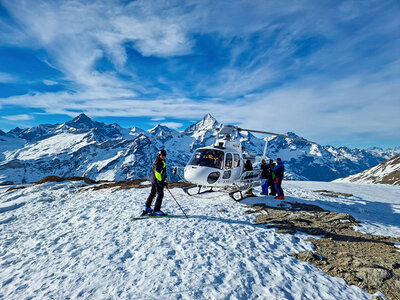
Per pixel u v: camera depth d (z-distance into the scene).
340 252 5.29
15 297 3.91
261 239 5.98
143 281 4.09
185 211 8.48
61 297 3.78
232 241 5.79
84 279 4.29
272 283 4.06
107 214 8.55
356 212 9.24
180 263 4.69
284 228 6.79
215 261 4.77
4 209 13.05
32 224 8.81
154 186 7.97
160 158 7.77
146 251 5.24
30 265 5.16
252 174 10.79
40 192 16.69
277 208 9.10
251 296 3.73
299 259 5.02
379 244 5.73
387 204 10.66
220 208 9.00
